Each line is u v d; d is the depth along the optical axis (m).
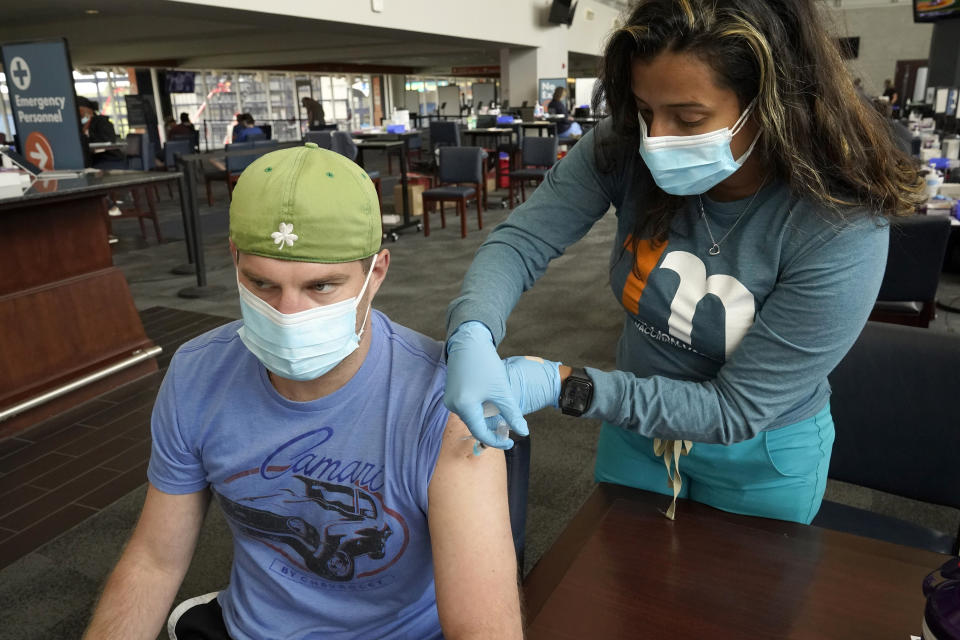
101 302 3.12
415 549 0.81
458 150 6.59
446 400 0.69
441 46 14.12
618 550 0.82
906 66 18.81
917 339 1.19
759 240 0.86
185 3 6.56
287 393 0.82
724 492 1.05
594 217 1.06
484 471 0.75
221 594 0.98
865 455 1.23
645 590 0.75
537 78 13.49
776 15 0.72
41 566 1.93
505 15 11.91
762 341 0.84
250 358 0.84
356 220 0.72
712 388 0.87
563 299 4.39
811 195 0.79
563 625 0.71
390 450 0.78
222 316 4.23
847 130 0.76
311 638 0.87
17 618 1.72
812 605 0.72
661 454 1.04
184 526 0.90
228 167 7.57
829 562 0.78
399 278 5.00
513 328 3.84
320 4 7.61
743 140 0.79
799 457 1.00
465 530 0.73
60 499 2.28
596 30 16.70
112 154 8.70
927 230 2.46
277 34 11.66
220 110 19.39
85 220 3.08
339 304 0.73
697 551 0.81
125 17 9.67
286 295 0.72
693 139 0.78
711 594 0.74
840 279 0.80
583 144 1.06
